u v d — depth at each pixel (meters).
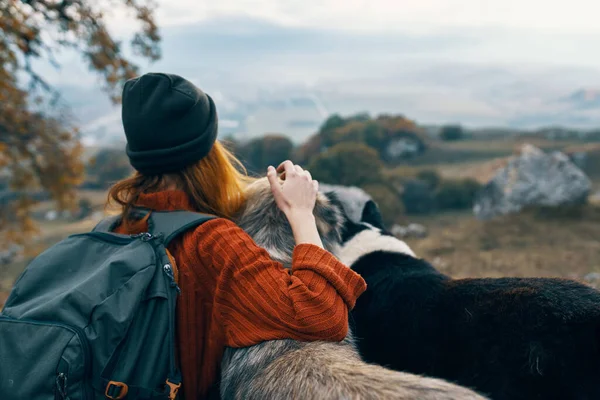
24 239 13.09
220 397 1.48
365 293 2.57
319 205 1.82
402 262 2.61
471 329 2.14
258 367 1.32
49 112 10.76
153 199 1.61
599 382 1.75
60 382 1.22
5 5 7.82
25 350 1.25
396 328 2.42
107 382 1.25
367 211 2.94
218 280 1.41
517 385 1.93
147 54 9.77
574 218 12.59
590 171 47.16
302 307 1.32
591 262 8.09
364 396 1.16
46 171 11.63
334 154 29.19
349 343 1.49
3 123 10.37
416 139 72.44
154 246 1.44
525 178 14.50
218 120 1.68
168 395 1.32
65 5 8.44
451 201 31.20
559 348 1.82
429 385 1.17
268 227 1.70
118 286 1.32
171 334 1.33
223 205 1.71
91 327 1.27
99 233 1.51
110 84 9.60
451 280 2.43
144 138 1.55
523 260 8.52
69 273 1.42
